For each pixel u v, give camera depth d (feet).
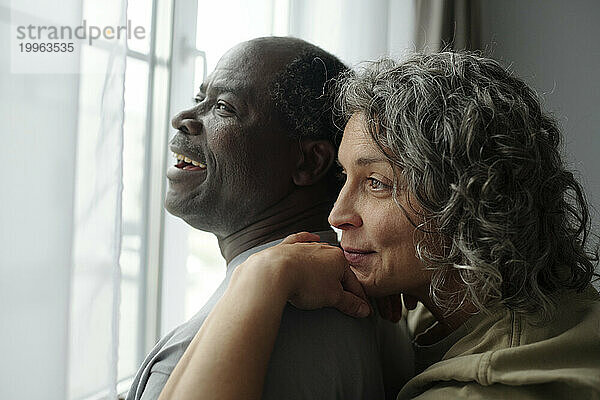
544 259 1.98
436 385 2.08
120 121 2.55
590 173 9.75
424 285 2.14
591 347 1.94
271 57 2.60
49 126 2.36
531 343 1.97
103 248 2.51
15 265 2.29
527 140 1.96
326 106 2.60
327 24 6.89
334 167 2.69
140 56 4.97
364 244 2.10
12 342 2.28
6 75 2.25
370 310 2.21
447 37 7.84
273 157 2.58
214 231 2.76
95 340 2.49
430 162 1.91
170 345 2.25
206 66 5.65
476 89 1.98
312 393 2.08
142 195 5.08
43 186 2.35
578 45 9.82
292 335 2.09
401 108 1.97
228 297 1.94
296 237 2.20
